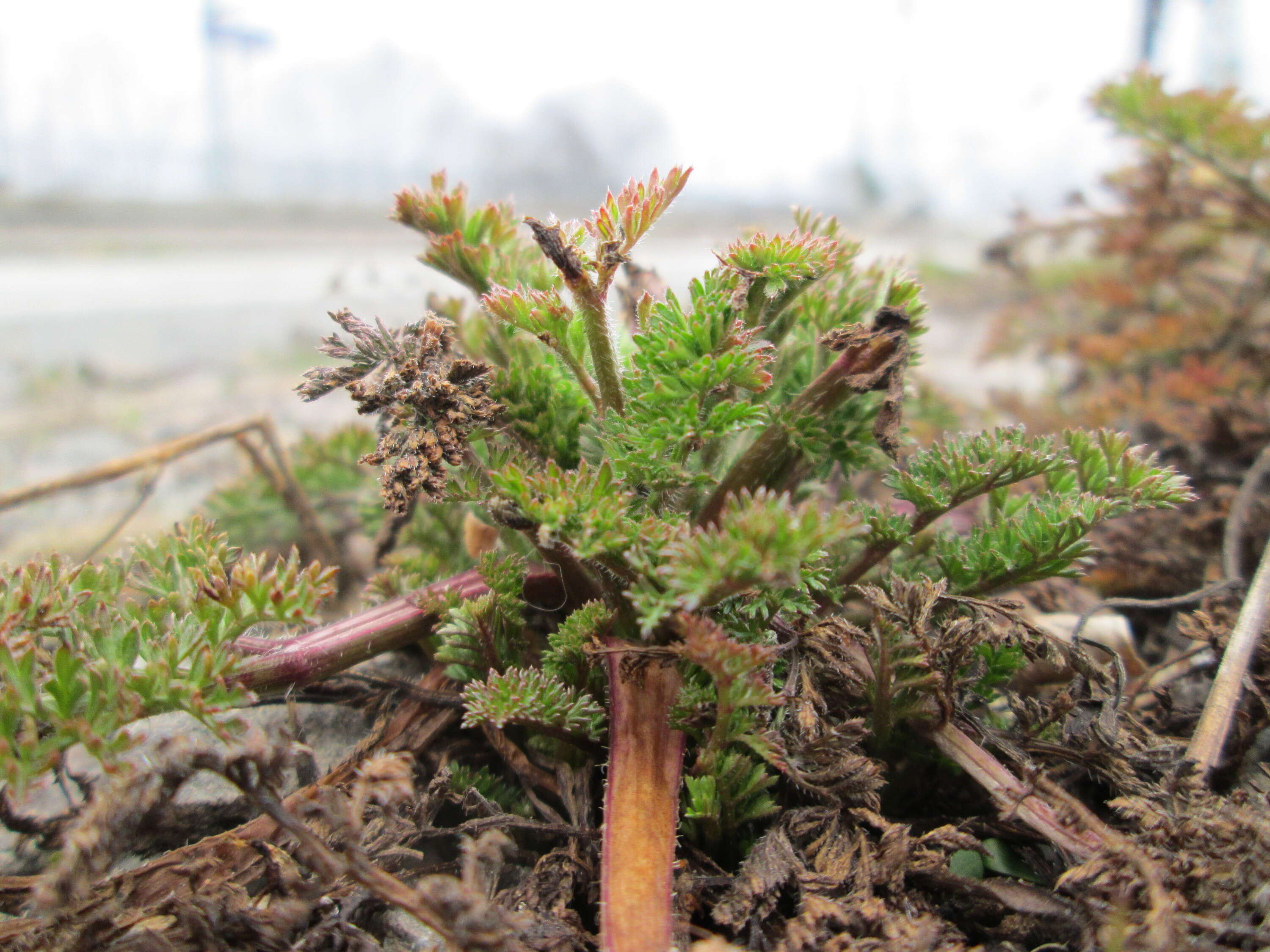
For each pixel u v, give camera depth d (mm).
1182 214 171
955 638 76
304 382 78
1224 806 70
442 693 89
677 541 66
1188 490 83
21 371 292
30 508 192
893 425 80
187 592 83
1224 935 62
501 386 89
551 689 75
